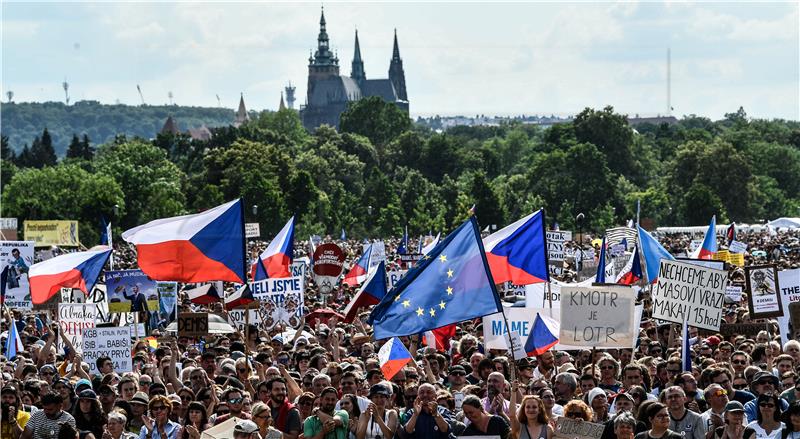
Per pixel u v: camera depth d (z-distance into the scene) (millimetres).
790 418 24109
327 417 25734
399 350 31125
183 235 35781
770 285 39031
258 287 48000
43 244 100000
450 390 30016
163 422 27656
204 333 36531
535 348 35438
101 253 41688
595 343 31078
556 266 73750
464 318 28641
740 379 31344
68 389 29031
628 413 23344
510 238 37156
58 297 43500
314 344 37938
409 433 25000
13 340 38156
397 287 28953
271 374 30062
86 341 35812
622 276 53844
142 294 39875
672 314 34844
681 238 160250
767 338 37094
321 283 56594
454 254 28844
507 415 27094
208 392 29141
